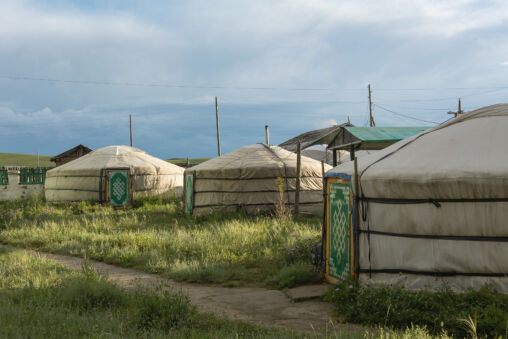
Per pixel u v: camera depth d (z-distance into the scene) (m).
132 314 5.16
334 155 14.77
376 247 6.25
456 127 6.65
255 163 15.62
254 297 6.47
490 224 5.46
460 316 4.71
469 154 5.85
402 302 5.24
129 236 11.04
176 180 23.14
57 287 6.21
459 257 5.61
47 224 13.52
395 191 5.95
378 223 6.21
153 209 19.00
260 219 13.96
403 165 6.07
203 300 6.29
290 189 15.57
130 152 22.67
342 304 5.72
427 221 5.77
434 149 6.23
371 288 5.77
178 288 7.03
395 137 12.27
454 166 5.67
